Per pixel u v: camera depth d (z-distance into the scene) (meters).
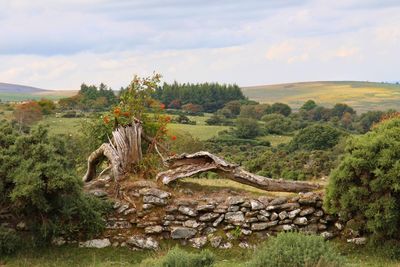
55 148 12.98
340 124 90.00
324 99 184.25
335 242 12.78
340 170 12.34
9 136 13.34
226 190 14.38
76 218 12.77
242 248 12.59
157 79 16.92
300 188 14.03
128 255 12.45
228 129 82.38
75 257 12.23
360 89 199.38
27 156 12.60
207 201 13.38
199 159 14.56
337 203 12.40
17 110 60.56
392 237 12.16
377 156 12.00
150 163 15.02
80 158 17.75
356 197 12.02
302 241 9.11
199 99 123.38
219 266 10.92
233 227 12.95
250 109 109.38
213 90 126.31
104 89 88.56
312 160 31.36
